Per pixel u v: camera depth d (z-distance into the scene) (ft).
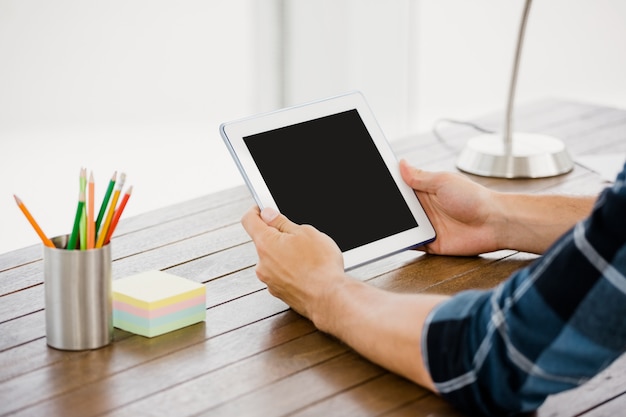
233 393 3.46
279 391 3.48
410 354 3.41
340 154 4.73
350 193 4.66
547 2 15.76
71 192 11.01
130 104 12.75
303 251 4.02
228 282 4.51
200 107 13.09
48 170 11.35
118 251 4.86
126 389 3.47
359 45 13.60
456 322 3.29
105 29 12.42
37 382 3.51
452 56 15.14
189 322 4.03
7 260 4.76
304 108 4.73
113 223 3.80
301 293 3.98
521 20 6.01
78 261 3.69
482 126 7.25
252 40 13.24
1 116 12.10
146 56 12.73
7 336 3.90
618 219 2.96
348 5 13.35
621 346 3.07
